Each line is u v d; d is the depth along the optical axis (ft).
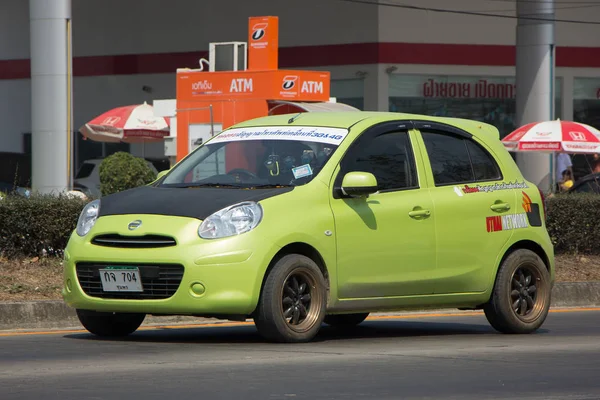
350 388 55.16
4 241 112.57
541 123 223.30
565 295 123.44
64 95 190.39
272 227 71.67
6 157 255.91
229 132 83.71
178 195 75.10
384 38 288.10
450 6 294.46
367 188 75.10
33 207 113.19
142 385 55.47
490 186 85.92
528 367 64.23
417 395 53.42
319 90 173.27
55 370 61.05
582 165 313.73
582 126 222.69
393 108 291.17
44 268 112.06
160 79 321.93
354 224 76.13
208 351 69.97
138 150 330.75
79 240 74.49
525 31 256.11
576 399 53.06
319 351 70.33
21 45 344.08
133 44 325.62
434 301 81.61
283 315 72.49
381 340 79.92
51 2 189.06
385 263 77.92
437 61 293.84
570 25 317.42
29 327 94.48
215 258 69.97
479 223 83.87
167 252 70.44
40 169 190.80
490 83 301.02
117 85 328.49
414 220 79.71
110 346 73.51
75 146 336.08
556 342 79.51
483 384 57.26
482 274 84.02
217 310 69.97
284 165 77.41
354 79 292.61
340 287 75.46
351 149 78.18
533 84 255.50
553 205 139.44
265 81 166.61
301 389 54.60
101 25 330.34
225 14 311.06
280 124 82.12
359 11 289.94
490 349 73.77
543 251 88.89
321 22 295.28
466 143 86.22
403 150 81.41
